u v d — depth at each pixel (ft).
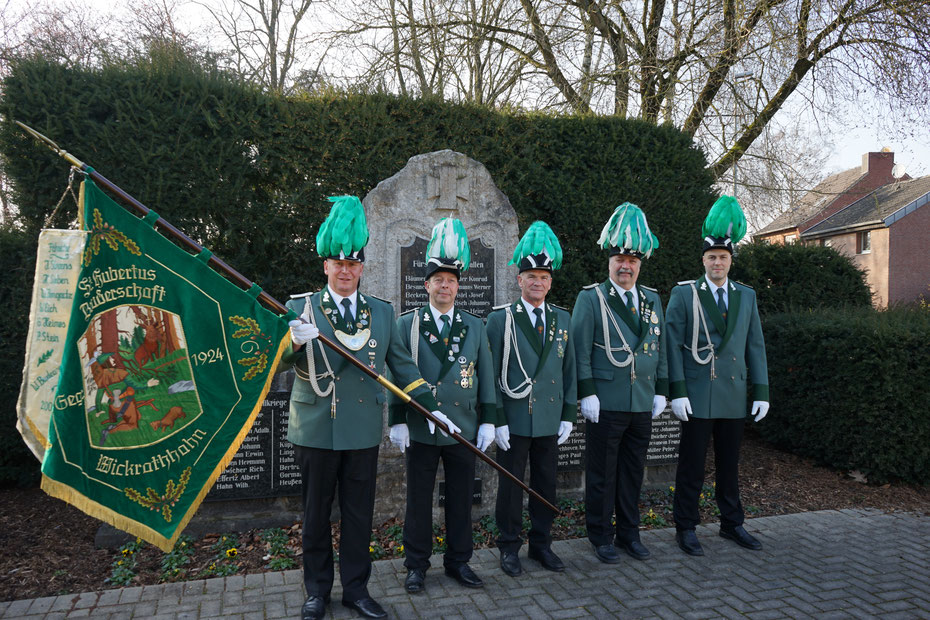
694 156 19.29
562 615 9.82
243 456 13.37
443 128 16.96
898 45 26.18
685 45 28.91
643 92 30.66
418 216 15.15
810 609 10.09
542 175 17.62
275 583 10.87
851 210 79.92
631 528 12.42
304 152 15.56
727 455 13.08
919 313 18.71
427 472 10.74
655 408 12.49
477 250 15.65
